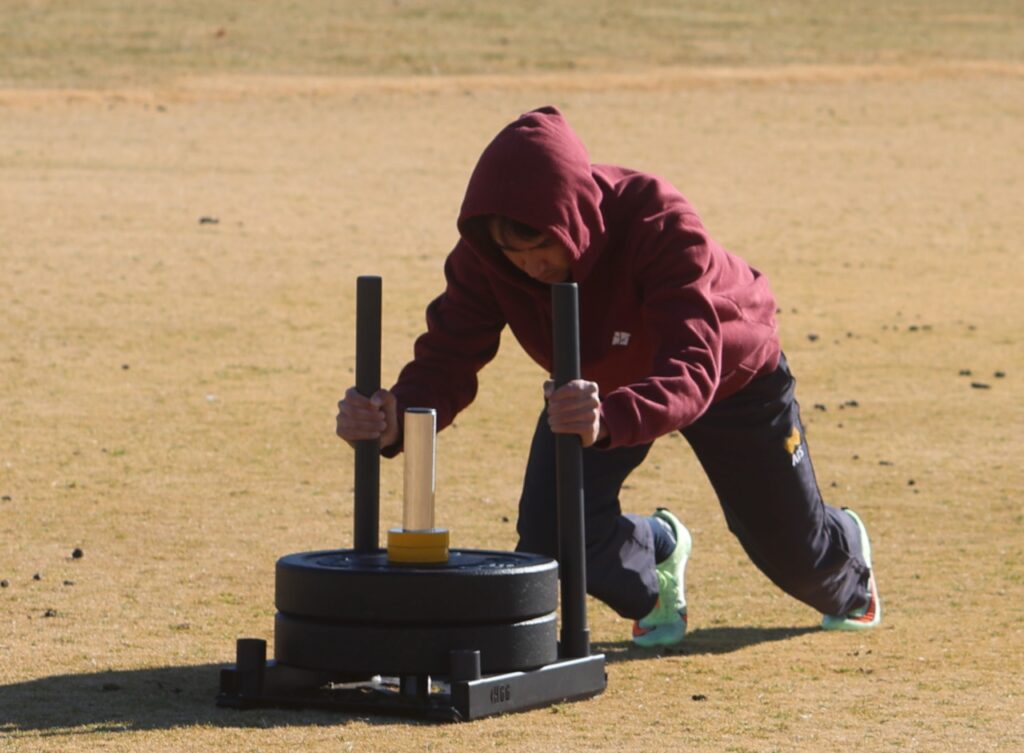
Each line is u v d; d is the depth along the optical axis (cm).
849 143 8431
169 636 1792
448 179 7056
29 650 1708
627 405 1420
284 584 1453
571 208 1455
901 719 1462
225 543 2338
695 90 10031
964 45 11881
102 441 3092
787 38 11925
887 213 6619
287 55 10538
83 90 9181
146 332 4178
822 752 1336
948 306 4878
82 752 1296
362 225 5928
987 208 6806
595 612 2031
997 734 1402
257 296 4691
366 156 7588
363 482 1541
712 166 7631
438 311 1666
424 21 11794
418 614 1407
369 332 1534
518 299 1596
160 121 8319
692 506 2689
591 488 1706
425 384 1642
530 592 1459
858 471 2970
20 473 2811
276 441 3144
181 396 3528
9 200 6022
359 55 10656
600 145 8081
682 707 1505
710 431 1733
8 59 9894
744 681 1636
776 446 1747
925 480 2898
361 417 1530
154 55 10275
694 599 2092
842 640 1861
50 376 3666
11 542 2316
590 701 1527
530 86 9956
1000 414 3519
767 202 6762
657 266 1517
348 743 1327
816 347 4253
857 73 10781
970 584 2167
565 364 1428
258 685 1464
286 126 8375
